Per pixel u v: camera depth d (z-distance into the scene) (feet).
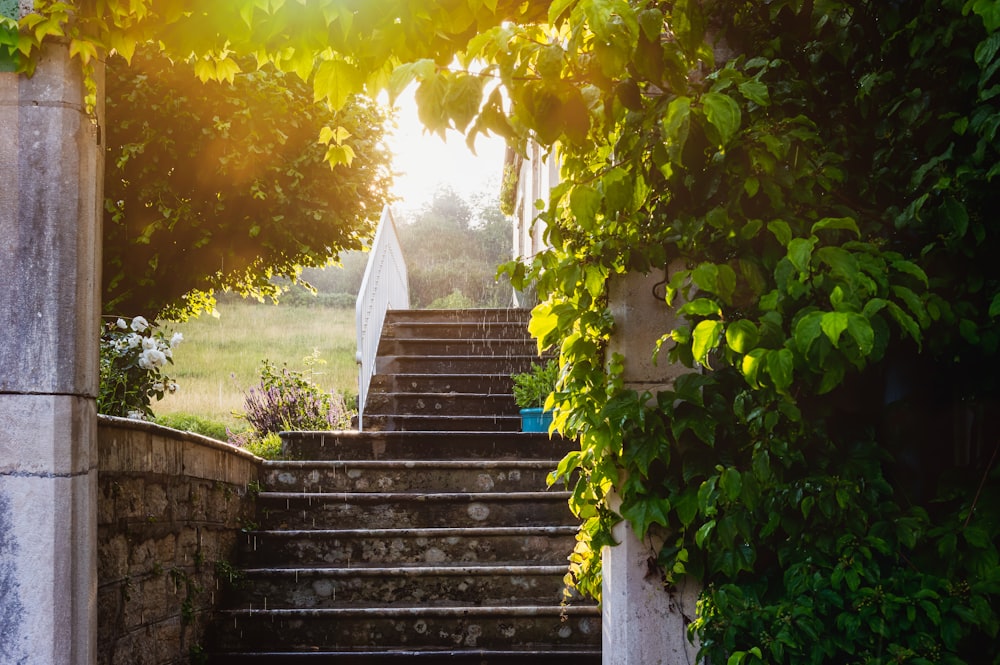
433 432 19.01
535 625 13.67
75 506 8.20
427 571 14.49
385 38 7.32
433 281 59.62
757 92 8.04
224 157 21.58
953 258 8.37
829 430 9.18
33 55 8.09
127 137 21.45
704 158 8.59
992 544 7.89
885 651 7.88
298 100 22.53
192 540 13.20
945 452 9.23
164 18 8.16
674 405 9.18
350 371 40.24
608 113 7.38
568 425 9.99
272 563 15.35
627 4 6.69
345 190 23.98
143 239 21.68
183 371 38.60
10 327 8.05
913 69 8.64
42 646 7.93
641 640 9.66
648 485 9.46
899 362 9.28
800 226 8.64
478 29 7.67
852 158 9.16
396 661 13.12
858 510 8.45
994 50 7.12
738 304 8.93
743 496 8.50
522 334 25.14
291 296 56.54
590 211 7.80
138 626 11.22
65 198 8.17
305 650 13.56
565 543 15.51
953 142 8.15
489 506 16.38
